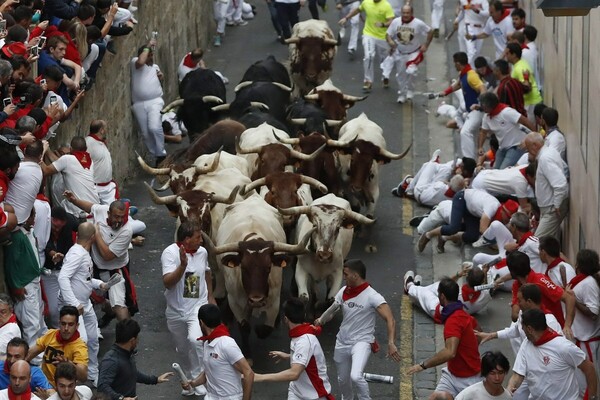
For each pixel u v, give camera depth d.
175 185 37.06
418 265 40.53
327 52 52.41
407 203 45.41
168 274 30.89
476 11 56.12
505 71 45.12
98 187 39.56
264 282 31.67
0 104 31.48
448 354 27.77
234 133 42.31
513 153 42.91
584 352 28.83
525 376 27.19
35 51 33.22
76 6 38.50
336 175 40.47
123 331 26.33
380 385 32.88
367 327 29.53
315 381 27.44
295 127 44.22
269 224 34.03
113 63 45.06
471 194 39.22
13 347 25.02
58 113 33.47
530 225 37.53
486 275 36.34
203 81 48.34
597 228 31.25
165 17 54.19
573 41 37.97
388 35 55.19
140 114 48.22
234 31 66.38
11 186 29.80
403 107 55.66
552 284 29.59
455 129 52.62
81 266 31.06
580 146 35.31
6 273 30.25
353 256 41.16
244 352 33.41
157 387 32.38
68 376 24.31
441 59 61.47
